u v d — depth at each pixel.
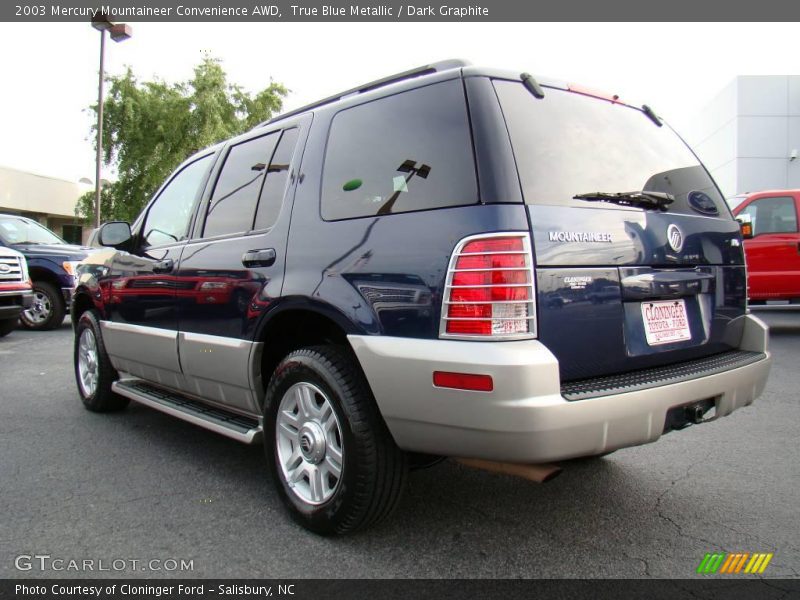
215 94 25.27
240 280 3.18
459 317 2.22
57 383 6.07
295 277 2.84
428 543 2.68
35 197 31.31
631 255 2.52
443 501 3.14
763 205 8.36
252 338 3.09
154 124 24.62
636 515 2.97
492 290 2.17
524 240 2.20
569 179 2.47
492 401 2.12
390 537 2.73
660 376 2.50
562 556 2.57
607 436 2.24
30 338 9.27
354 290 2.57
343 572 2.44
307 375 2.73
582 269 2.34
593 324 2.36
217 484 3.38
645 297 2.56
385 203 2.60
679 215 2.84
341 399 2.55
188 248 3.68
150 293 3.99
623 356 2.47
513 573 2.43
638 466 3.64
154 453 3.92
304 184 3.02
